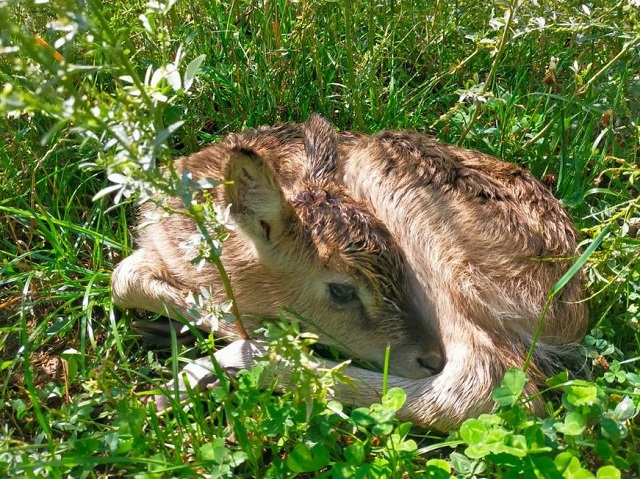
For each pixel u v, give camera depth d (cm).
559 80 104
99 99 58
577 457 66
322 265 78
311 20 100
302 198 81
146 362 79
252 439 66
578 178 91
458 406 72
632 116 90
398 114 98
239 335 77
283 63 100
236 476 66
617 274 77
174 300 81
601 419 67
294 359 62
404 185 81
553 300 78
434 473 64
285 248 78
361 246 78
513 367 69
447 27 102
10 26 53
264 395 67
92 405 72
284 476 65
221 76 98
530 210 81
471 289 77
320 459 65
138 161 57
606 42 95
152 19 63
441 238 79
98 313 83
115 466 67
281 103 100
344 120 100
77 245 86
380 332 78
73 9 55
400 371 78
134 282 81
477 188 81
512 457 65
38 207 85
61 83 62
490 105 96
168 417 71
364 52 103
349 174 86
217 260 68
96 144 61
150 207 86
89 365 77
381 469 64
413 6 106
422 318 79
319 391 63
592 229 79
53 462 61
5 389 73
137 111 59
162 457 64
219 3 102
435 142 86
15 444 68
